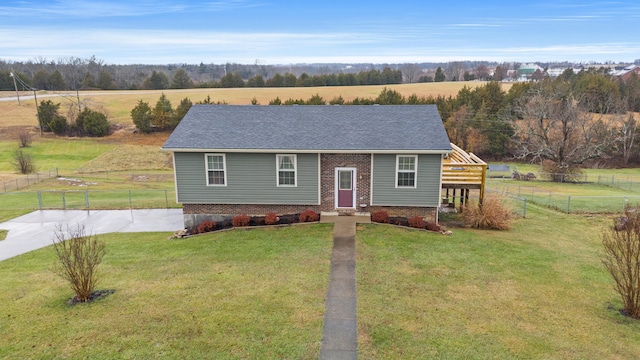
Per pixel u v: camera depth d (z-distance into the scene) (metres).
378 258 13.45
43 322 9.44
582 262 13.81
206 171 17.53
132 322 9.38
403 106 19.92
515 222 19.50
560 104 43.06
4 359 7.99
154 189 29.92
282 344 8.48
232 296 10.73
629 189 32.50
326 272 12.28
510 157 53.19
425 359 8.00
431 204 17.28
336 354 8.15
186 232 17.28
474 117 52.91
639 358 8.12
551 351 8.34
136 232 17.91
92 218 20.30
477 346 8.45
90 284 10.69
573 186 34.47
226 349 8.30
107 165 41.34
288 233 16.08
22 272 13.02
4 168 39.84
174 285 11.55
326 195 17.80
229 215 18.11
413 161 16.97
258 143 17.19
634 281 9.93
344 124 18.53
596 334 9.05
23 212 21.48
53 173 37.22
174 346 8.40
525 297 10.94
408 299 10.60
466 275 12.34
